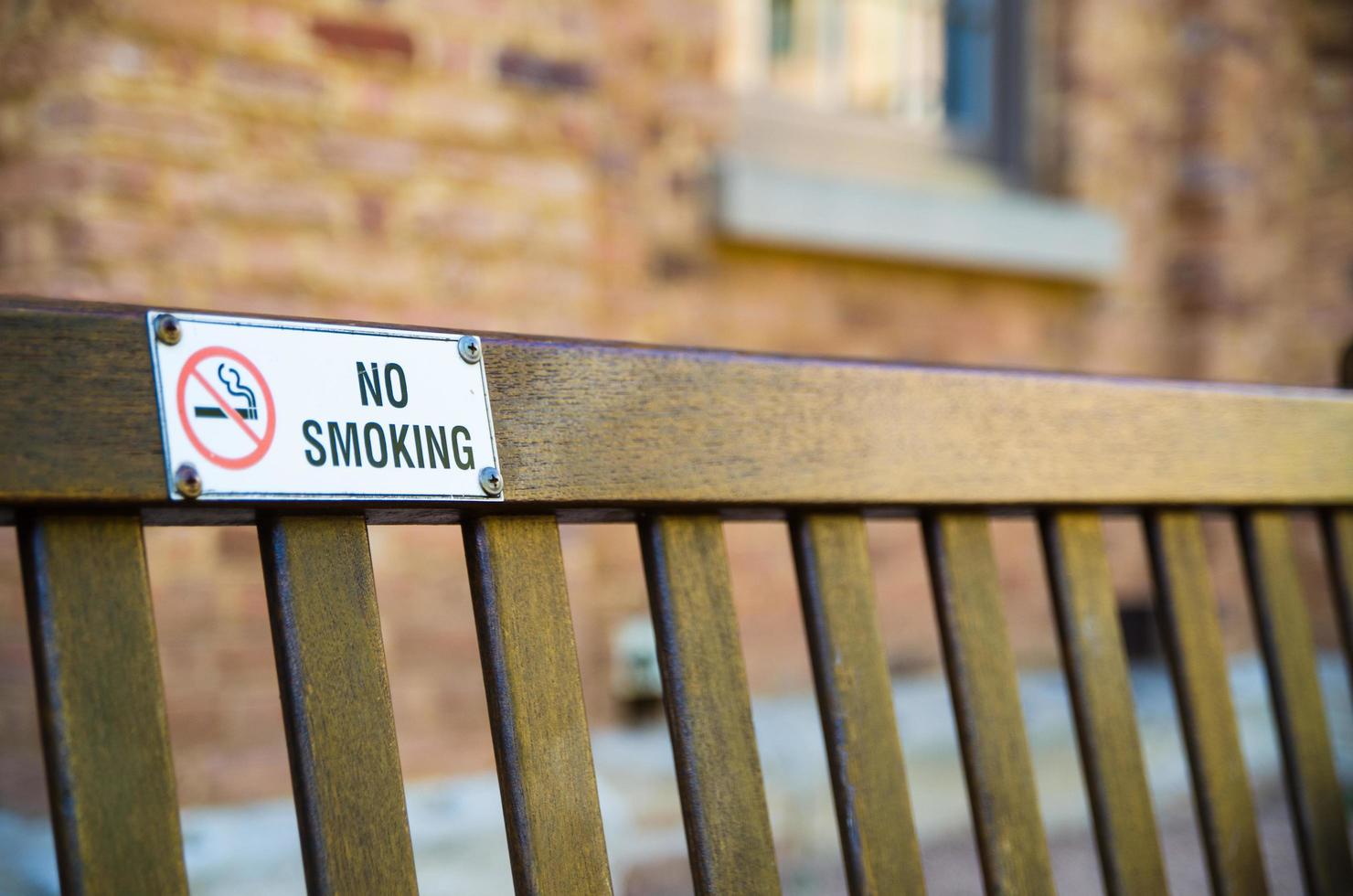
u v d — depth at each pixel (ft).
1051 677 11.55
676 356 2.47
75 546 1.86
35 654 1.84
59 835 1.81
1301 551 14.16
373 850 2.02
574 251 8.30
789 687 10.23
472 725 7.84
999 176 12.17
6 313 1.80
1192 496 3.19
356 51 7.48
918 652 10.96
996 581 2.90
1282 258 13.80
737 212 9.84
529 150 8.09
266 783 7.13
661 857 7.32
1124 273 12.57
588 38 8.30
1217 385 3.32
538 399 2.27
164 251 6.95
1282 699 3.38
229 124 7.13
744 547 10.11
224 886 6.13
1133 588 12.57
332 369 2.04
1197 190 12.87
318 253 7.41
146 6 6.86
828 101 11.22
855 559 2.68
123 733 1.85
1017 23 12.28
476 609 2.24
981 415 2.87
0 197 6.90
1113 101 12.39
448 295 7.83
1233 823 3.18
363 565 2.09
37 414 1.80
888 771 2.63
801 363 2.64
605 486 2.33
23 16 6.86
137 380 1.88
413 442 2.11
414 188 7.71
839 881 7.55
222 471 1.91
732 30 10.65
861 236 10.41
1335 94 14.10
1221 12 12.82
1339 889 3.38
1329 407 3.54
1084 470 3.01
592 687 8.63
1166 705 11.00
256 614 7.18
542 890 2.17
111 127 6.79
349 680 2.05
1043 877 2.82
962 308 11.44
